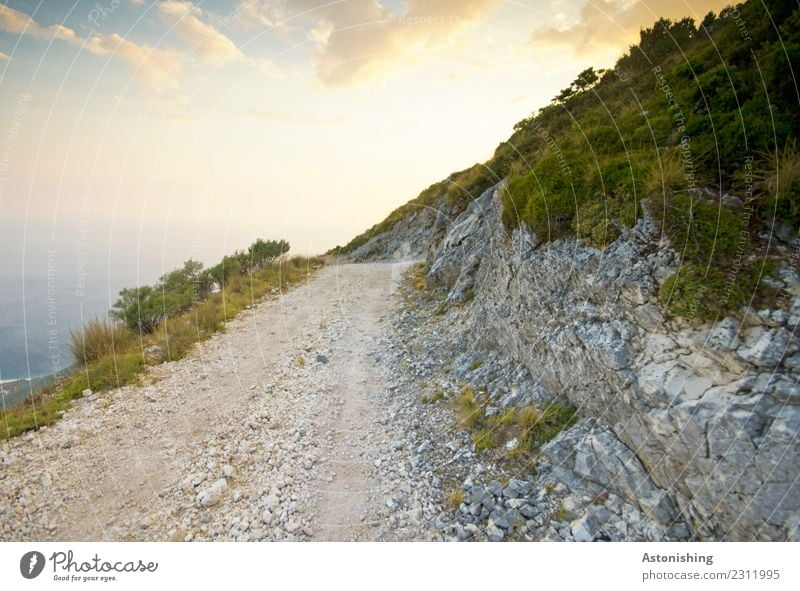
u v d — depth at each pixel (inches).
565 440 205.3
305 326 494.3
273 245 872.9
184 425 284.7
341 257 1195.3
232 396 325.1
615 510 173.9
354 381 349.1
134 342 425.1
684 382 165.2
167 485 224.7
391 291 630.5
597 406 203.8
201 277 668.1
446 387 307.3
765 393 146.6
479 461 223.3
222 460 244.7
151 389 337.4
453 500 200.5
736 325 161.3
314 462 242.5
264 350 421.7
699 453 155.1
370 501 209.9
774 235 172.9
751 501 143.4
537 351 255.0
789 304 155.1
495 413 253.3
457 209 666.8
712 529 153.4
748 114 200.8
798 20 209.3
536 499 189.5
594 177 249.0
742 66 233.1
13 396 329.4
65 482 228.2
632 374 182.7
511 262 306.7
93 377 346.6
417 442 253.9
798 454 136.1
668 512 163.9
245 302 587.5
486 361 314.0
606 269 214.2
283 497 213.2
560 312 241.6
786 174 173.8
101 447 259.8
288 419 289.6
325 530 191.9
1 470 238.8
